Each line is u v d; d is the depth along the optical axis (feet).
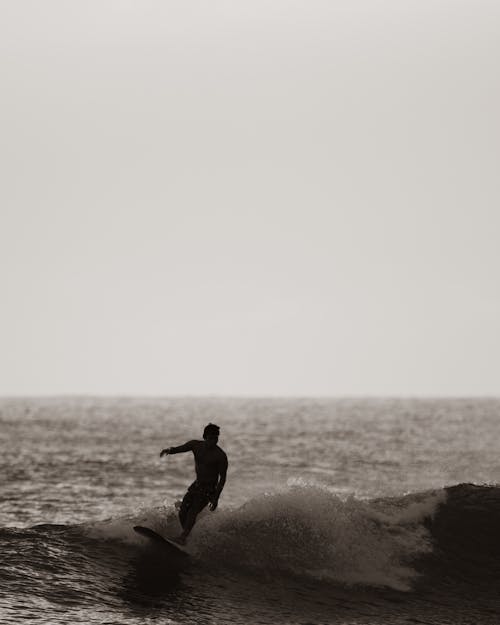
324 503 52.90
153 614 38.42
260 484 115.14
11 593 38.09
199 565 45.11
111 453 196.03
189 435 286.25
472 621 43.57
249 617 40.09
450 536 53.88
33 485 121.08
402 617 43.06
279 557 47.32
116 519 49.62
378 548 50.55
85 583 40.68
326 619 41.39
